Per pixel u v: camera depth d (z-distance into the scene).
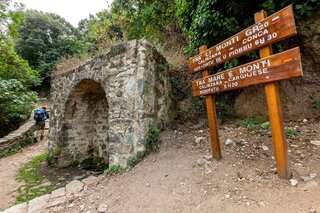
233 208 1.83
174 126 4.24
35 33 16.48
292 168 2.21
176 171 2.66
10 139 6.88
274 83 2.02
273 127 2.08
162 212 2.01
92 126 5.52
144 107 3.43
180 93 5.00
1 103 7.43
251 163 2.45
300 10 3.12
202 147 3.15
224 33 3.63
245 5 3.45
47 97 16.19
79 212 2.42
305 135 2.85
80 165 5.17
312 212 1.61
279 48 3.49
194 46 4.23
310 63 3.38
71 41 16.97
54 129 5.28
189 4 4.41
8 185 3.98
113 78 3.71
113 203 2.39
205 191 2.15
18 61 9.38
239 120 3.92
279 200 1.81
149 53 3.75
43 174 4.55
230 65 3.70
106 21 7.92
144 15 7.15
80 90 4.84
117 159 3.40
